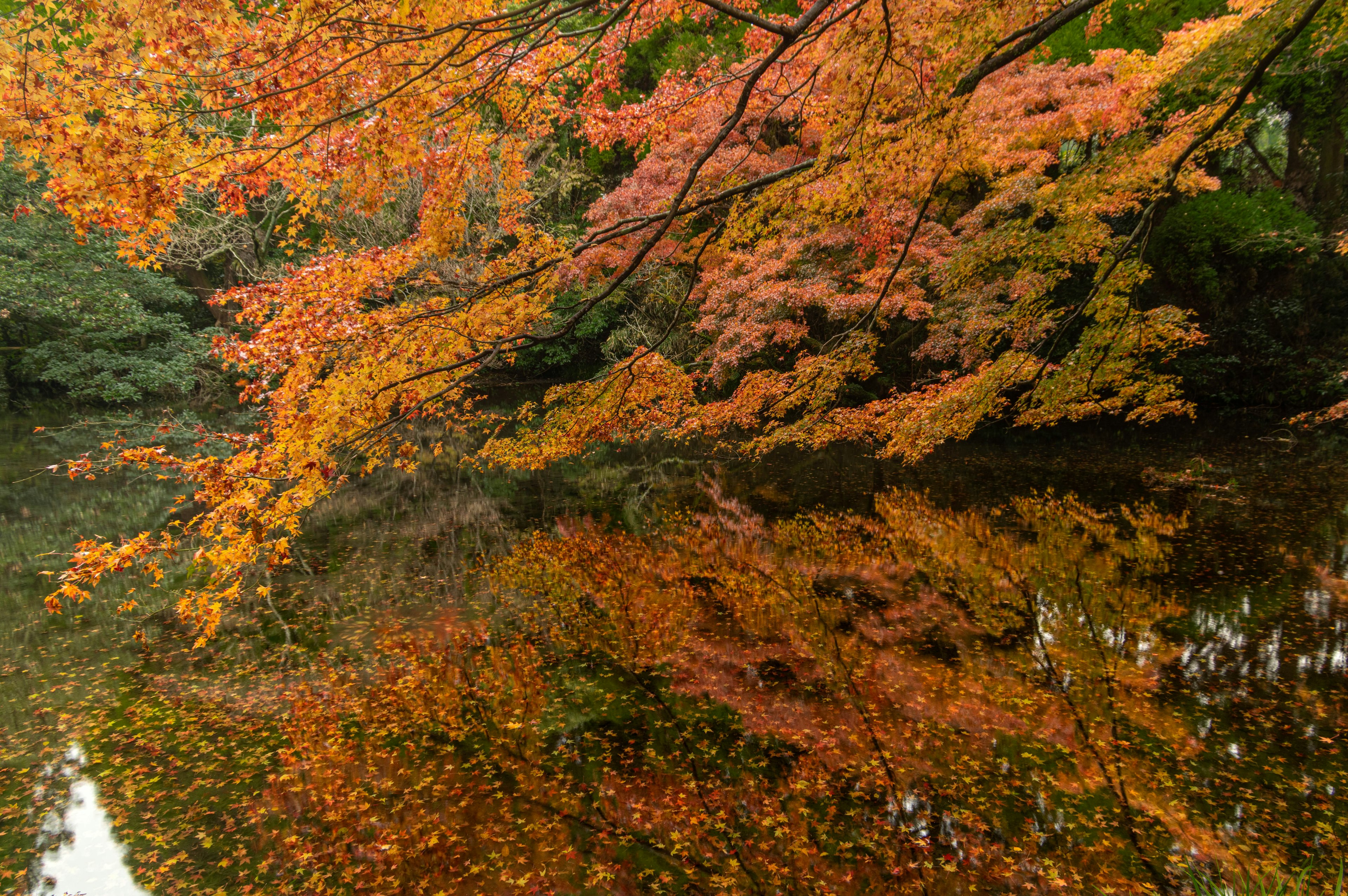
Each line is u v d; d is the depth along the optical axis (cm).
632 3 297
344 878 346
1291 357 1491
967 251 522
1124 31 1394
